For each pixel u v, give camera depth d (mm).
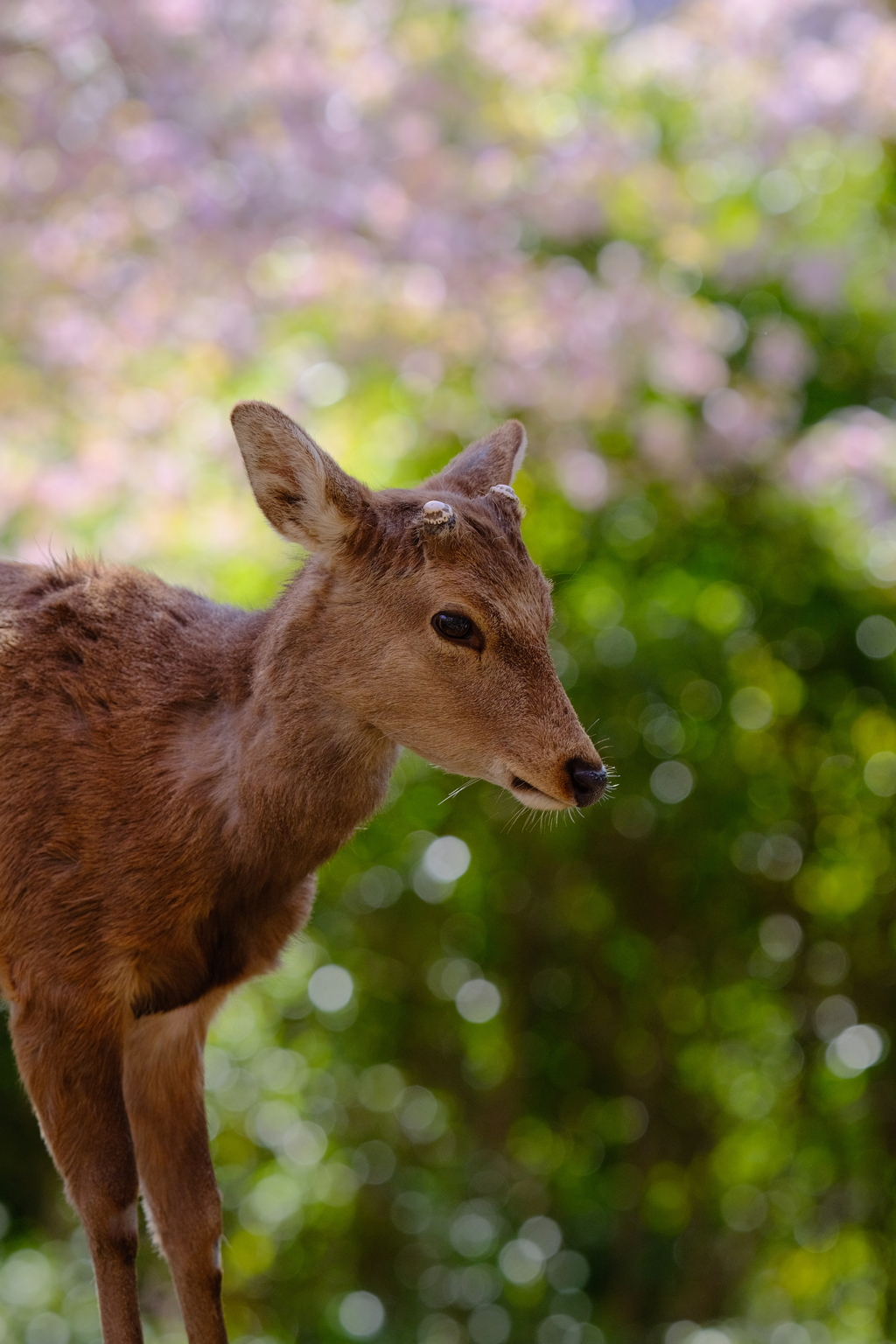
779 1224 16125
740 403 13039
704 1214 15969
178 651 5820
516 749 5262
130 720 5648
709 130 14453
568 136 13461
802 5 14172
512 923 15273
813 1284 16266
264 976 6031
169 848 5496
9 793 5621
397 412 13000
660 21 14953
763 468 13547
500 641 5270
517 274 12633
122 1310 5402
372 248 12625
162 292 12320
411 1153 16094
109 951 5520
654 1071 15734
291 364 12438
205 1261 5840
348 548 5391
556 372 12398
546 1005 15633
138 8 12531
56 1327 14852
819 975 15688
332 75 12891
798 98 13641
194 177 12305
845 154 14453
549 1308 15469
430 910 14977
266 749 5488
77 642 5797
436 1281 15750
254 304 12484
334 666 5418
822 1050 15656
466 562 5293
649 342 12680
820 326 14641
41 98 12562
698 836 14859
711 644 14445
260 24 13055
